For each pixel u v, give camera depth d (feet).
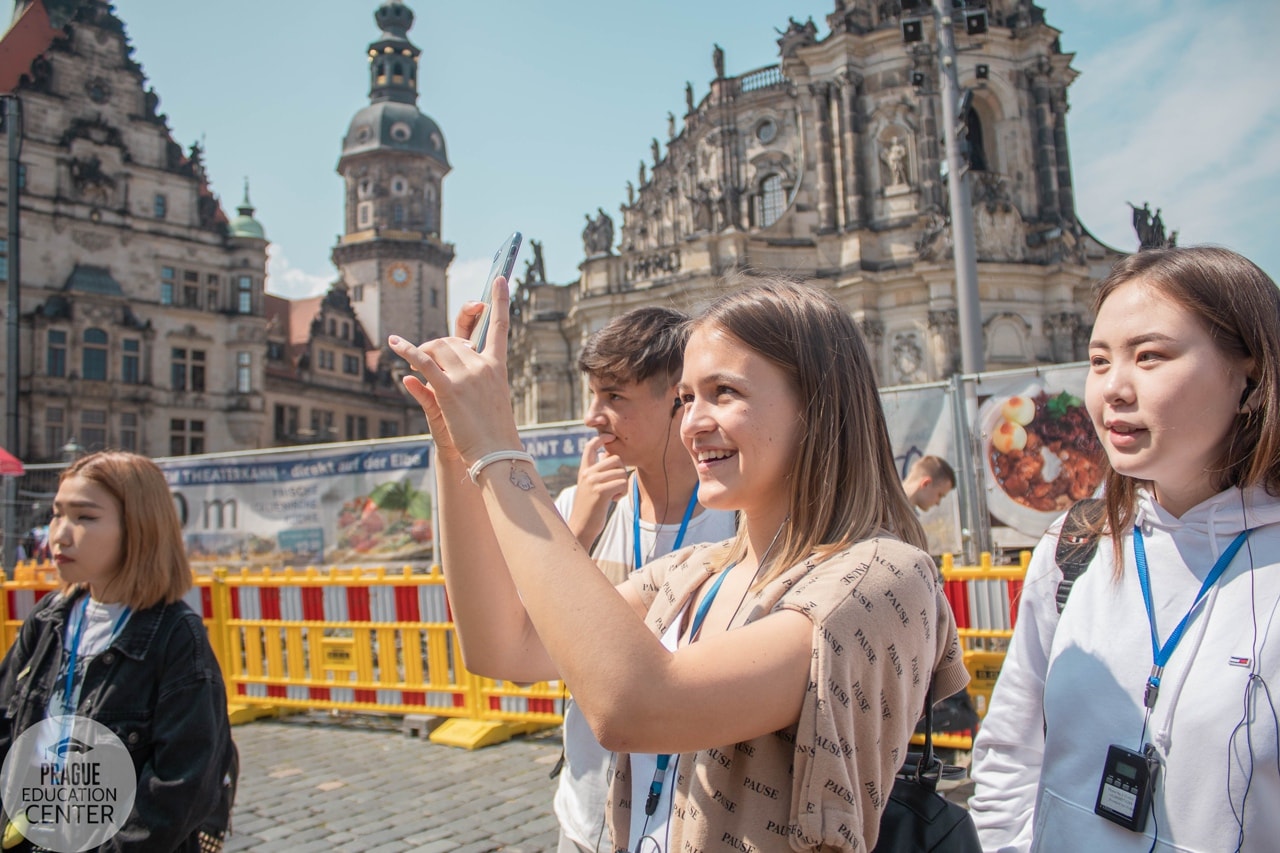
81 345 172.86
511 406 6.82
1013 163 119.55
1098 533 8.65
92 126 177.47
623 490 11.30
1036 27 119.85
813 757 5.71
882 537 6.64
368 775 28.19
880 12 122.62
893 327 114.52
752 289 7.07
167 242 186.70
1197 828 7.07
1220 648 7.36
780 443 6.74
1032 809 8.63
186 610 12.23
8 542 68.54
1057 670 8.30
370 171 296.71
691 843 6.30
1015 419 37.27
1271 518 7.47
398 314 286.46
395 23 310.86
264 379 217.97
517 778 27.48
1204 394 7.34
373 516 49.96
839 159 120.67
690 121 180.34
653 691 5.52
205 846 11.23
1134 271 7.82
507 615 8.18
